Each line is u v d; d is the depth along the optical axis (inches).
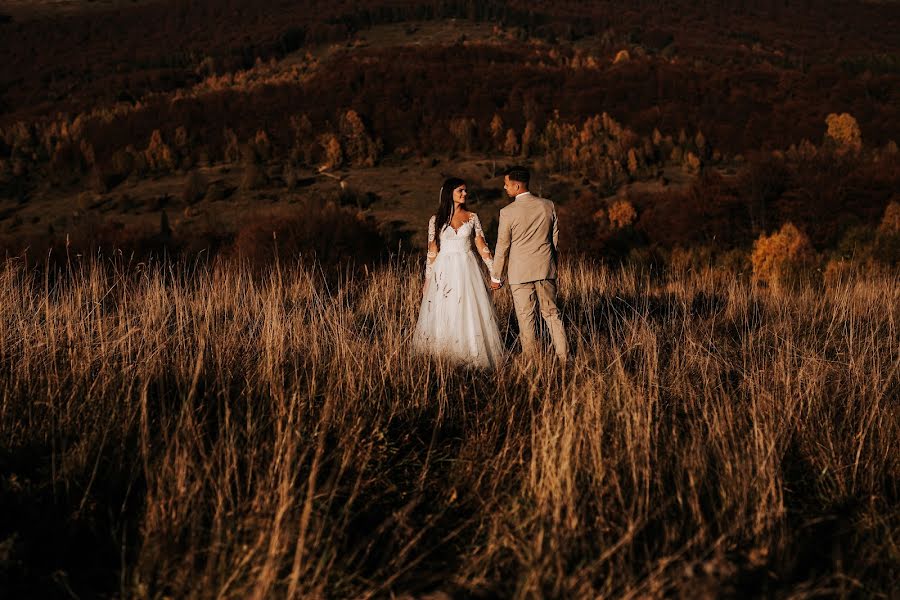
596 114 6619.1
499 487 97.2
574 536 80.4
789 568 78.9
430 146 6063.0
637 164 5044.3
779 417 118.3
